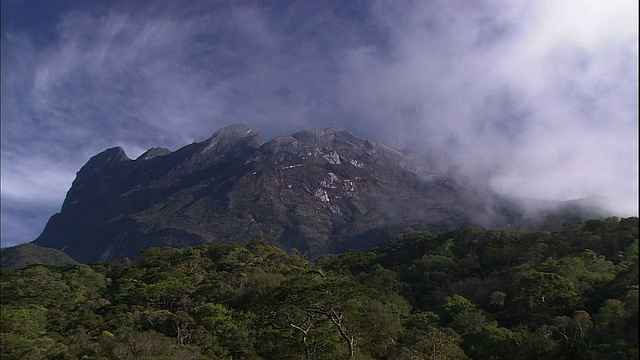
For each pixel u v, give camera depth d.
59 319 66.50
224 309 63.62
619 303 49.44
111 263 130.75
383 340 56.72
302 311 45.97
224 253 119.88
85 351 51.97
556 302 61.84
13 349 49.16
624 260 73.94
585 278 66.81
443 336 50.56
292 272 93.50
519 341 50.53
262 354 52.00
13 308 69.19
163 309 73.56
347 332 44.50
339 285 41.84
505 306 70.88
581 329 47.91
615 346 41.38
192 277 90.06
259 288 72.31
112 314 70.19
